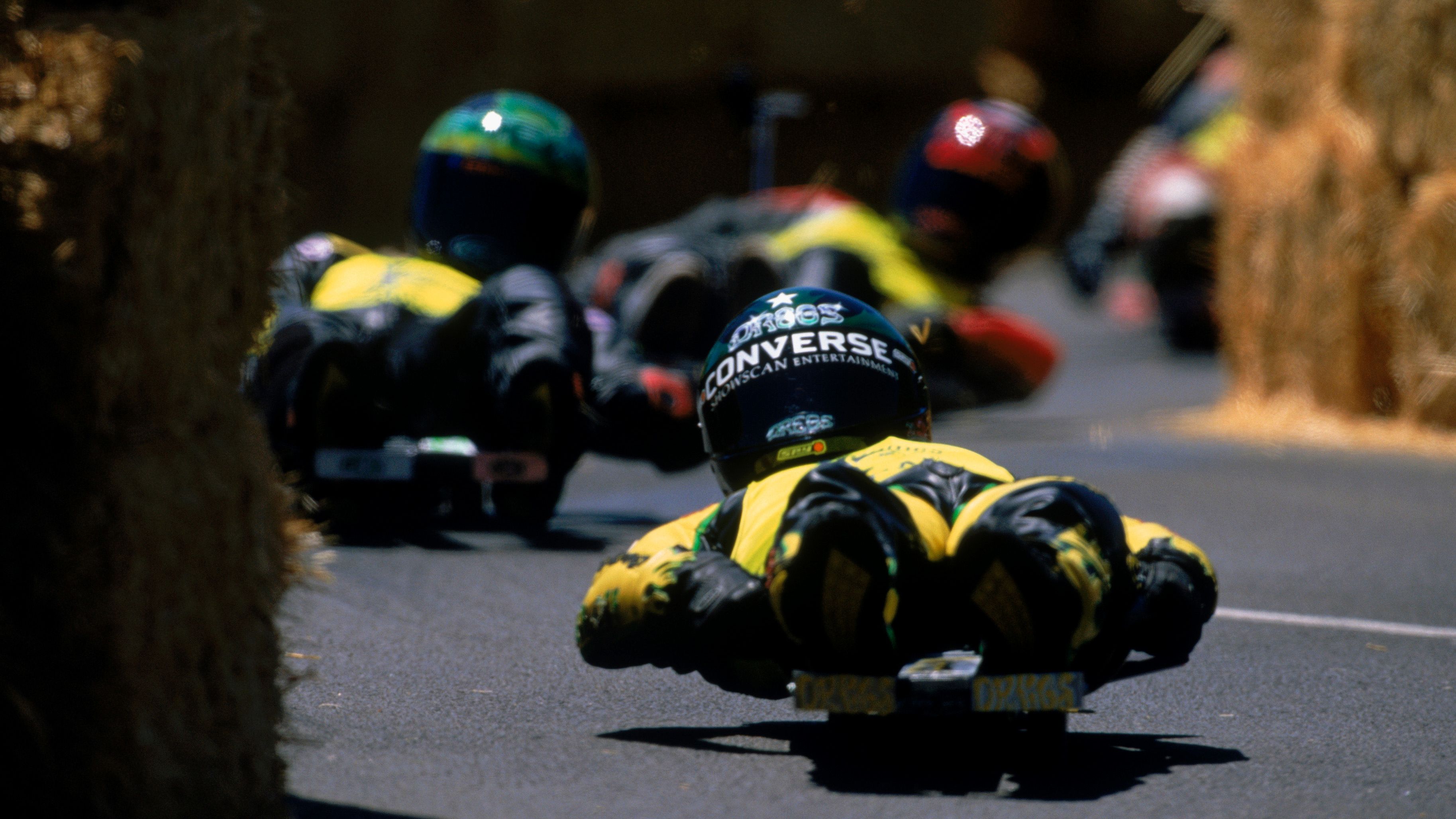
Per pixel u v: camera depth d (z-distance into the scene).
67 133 9.77
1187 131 59.53
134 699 9.98
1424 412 37.19
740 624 13.34
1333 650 18.67
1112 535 12.71
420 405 24.95
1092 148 101.25
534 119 26.66
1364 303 38.03
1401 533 26.83
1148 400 45.84
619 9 81.94
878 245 37.16
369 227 77.00
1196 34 40.03
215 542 10.84
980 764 13.63
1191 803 12.59
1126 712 15.79
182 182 10.47
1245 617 20.45
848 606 12.14
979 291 38.31
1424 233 36.56
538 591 21.19
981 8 88.25
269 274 11.67
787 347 15.07
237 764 11.01
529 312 24.94
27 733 9.69
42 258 9.66
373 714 15.01
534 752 13.85
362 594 20.59
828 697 12.43
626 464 34.75
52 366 9.74
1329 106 38.00
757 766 13.52
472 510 26.33
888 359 15.13
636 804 12.34
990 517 12.23
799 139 84.88
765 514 14.09
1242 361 40.47
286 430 23.98
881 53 85.81
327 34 76.38
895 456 14.24
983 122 37.22
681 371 32.78
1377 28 36.81
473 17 78.88
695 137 84.44
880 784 12.98
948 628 13.50
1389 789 13.12
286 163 11.91
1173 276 56.50
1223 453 35.22
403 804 12.20
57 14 10.20
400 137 77.00
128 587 9.98
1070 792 12.81
